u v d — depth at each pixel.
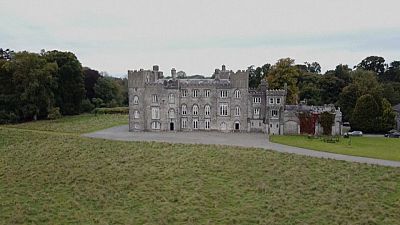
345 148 76.06
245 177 53.03
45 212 40.34
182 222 37.97
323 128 101.69
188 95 111.19
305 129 103.12
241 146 76.56
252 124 109.88
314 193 46.03
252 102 109.69
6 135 87.31
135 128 111.12
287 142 84.62
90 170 56.84
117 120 136.50
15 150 72.56
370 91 120.62
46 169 57.47
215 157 64.50
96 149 72.19
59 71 147.88
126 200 44.41
